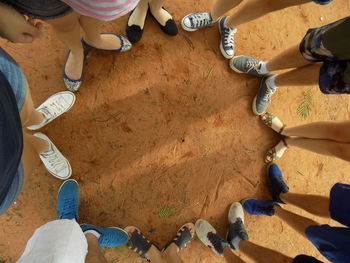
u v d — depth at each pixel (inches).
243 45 94.8
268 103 91.8
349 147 65.0
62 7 47.4
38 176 79.5
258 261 73.2
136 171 85.7
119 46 82.3
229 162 92.2
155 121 87.0
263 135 94.7
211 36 92.4
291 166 96.9
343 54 52.9
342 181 101.0
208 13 88.4
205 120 90.7
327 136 70.2
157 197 86.9
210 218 90.7
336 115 101.1
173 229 87.7
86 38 74.4
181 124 89.0
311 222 74.7
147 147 86.4
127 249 84.4
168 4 90.1
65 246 52.6
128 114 85.4
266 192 94.9
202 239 86.7
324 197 72.9
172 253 80.8
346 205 59.9
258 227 93.9
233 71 93.2
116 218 84.0
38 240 54.6
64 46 82.4
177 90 89.0
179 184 88.5
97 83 83.7
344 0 103.8
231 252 81.7
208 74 91.4
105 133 83.9
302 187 97.7
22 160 50.7
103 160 83.7
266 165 95.0
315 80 65.8
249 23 95.3
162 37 88.6
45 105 75.7
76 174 82.0
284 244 95.7
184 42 90.4
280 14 97.7
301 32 99.8
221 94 92.0
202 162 90.3
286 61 73.1
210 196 90.7
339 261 56.8
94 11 44.9
